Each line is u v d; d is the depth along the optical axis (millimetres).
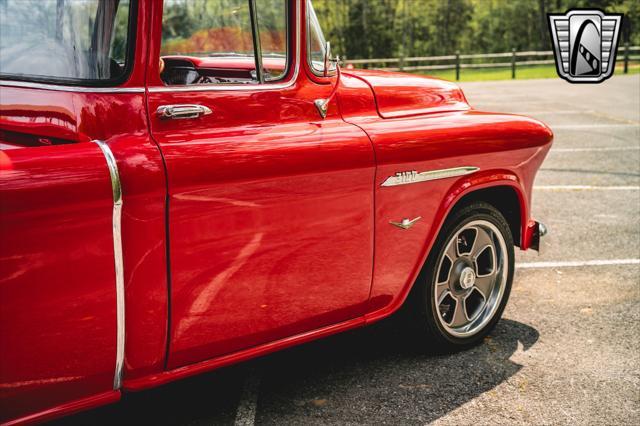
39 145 2406
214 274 2332
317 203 2576
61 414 2115
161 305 2230
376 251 2859
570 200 6543
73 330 2037
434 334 3309
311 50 2729
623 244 5234
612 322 3848
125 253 2107
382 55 55469
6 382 1955
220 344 2461
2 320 1898
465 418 2859
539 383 3160
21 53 2414
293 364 3297
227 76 2637
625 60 25172
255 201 2381
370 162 2709
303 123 2676
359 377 3174
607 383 3174
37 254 1924
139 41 2238
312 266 2635
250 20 2508
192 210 2225
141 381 2291
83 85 2225
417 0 61375
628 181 7316
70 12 2316
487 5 62875
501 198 3588
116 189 2029
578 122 11789
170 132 2307
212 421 2781
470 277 3391
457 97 3482
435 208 3053
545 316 3924
